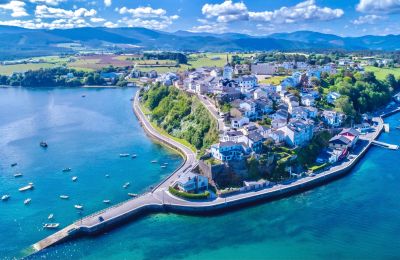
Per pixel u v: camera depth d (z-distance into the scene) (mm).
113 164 180250
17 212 134875
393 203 141125
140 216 133250
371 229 124312
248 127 180500
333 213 134500
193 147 198000
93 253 112188
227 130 183750
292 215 133625
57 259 109188
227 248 114562
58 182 159750
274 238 119750
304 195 148875
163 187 150375
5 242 116938
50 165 179125
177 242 117812
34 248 113562
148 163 181625
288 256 110688
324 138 193250
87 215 131625
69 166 177750
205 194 140500
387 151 199750
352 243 117000
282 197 147500
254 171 155750
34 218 130750
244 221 130250
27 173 169500
